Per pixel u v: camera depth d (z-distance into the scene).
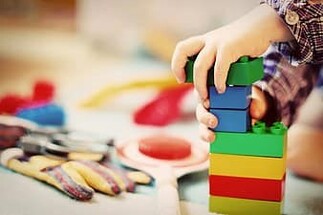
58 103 1.07
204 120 0.62
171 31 1.60
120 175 0.73
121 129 0.98
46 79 1.33
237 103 0.61
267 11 0.65
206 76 0.61
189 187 0.73
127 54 1.64
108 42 1.68
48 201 0.66
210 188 0.64
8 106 0.99
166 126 1.02
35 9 1.68
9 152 0.78
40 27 1.69
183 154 0.79
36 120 0.93
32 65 1.49
